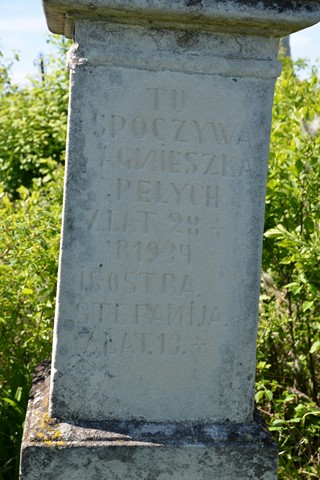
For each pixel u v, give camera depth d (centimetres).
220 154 206
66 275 206
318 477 280
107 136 200
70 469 203
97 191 203
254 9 191
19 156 579
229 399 218
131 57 195
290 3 192
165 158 204
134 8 187
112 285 208
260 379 318
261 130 206
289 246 283
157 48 197
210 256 211
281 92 405
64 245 204
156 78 199
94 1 185
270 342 327
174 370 215
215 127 204
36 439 204
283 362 325
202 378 216
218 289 213
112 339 211
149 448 205
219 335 215
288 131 341
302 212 306
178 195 206
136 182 204
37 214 331
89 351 211
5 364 312
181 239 209
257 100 204
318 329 304
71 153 200
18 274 306
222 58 200
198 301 213
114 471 205
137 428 212
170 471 207
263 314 318
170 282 211
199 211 208
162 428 213
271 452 210
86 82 196
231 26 197
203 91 202
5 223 308
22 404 280
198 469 208
